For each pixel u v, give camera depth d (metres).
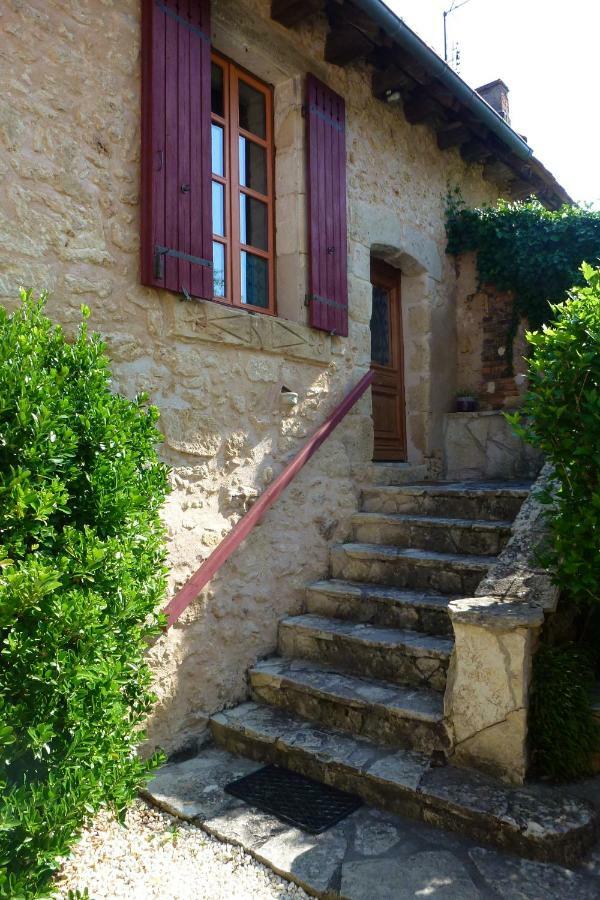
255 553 3.51
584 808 2.26
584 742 2.45
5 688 1.73
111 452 2.20
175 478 3.08
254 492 3.47
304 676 3.22
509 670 2.44
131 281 2.94
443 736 2.64
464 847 2.23
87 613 1.82
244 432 3.46
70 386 2.18
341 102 4.29
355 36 4.02
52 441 1.92
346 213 4.30
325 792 2.62
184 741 3.03
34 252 2.58
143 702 2.38
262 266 3.96
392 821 2.42
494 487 4.18
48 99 2.65
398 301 5.53
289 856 2.23
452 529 3.75
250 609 3.46
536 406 2.66
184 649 3.08
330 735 2.89
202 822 2.45
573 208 5.27
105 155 2.85
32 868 1.69
